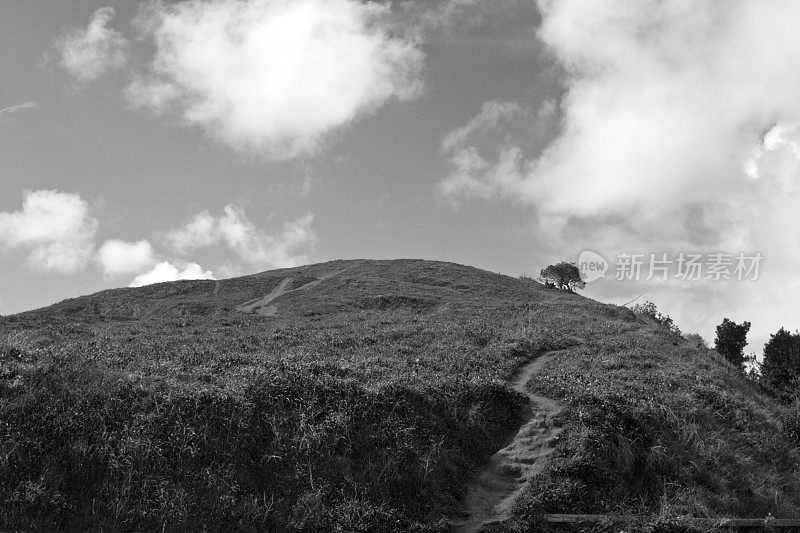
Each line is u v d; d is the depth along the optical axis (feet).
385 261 288.92
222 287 240.32
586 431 70.23
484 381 80.48
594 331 141.38
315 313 180.14
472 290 231.91
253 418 62.13
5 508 50.19
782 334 139.23
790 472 78.64
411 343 116.37
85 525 51.16
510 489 65.36
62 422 57.47
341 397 66.95
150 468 55.83
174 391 63.93
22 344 82.74
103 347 99.35
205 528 52.49
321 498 56.75
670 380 97.76
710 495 67.97
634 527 60.59
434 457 63.52
